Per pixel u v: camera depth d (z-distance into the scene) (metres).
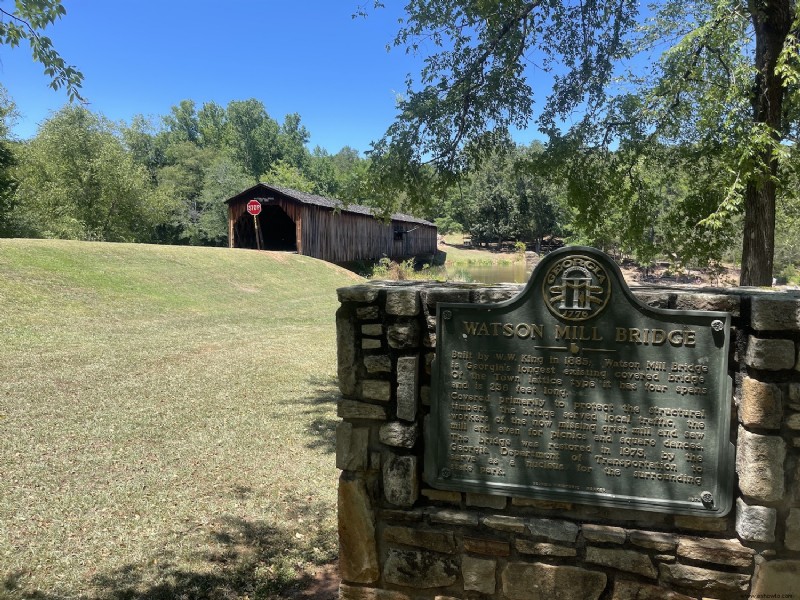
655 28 10.38
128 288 16.86
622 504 3.01
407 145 9.21
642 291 3.12
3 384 8.00
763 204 8.77
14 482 5.04
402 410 3.21
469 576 3.20
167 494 5.04
